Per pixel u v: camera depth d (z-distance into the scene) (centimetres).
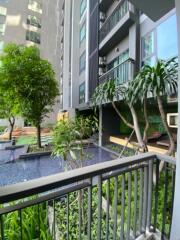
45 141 1066
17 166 679
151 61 608
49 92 912
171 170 166
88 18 1134
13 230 167
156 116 794
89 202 125
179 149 138
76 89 1357
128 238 163
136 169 156
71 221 194
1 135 1435
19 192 86
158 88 287
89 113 1230
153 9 197
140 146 388
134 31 696
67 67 1569
